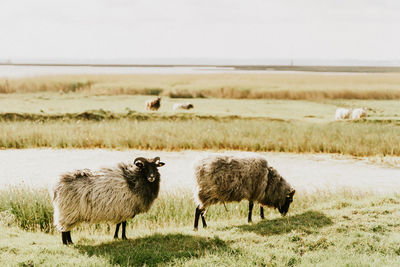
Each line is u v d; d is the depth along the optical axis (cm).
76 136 2241
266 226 922
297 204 1204
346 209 1016
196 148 2203
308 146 2197
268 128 2569
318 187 1439
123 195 823
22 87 5497
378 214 959
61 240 873
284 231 866
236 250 768
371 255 736
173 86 5884
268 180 1009
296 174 1661
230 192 953
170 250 783
